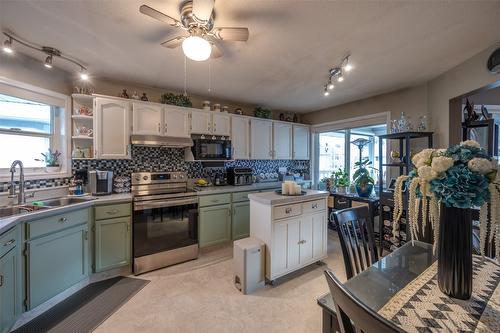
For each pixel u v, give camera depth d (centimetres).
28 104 248
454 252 95
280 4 158
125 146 292
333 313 90
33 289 182
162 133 316
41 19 174
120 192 292
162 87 334
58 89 266
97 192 269
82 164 289
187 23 161
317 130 483
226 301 209
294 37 199
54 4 157
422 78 296
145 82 313
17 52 223
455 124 269
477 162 88
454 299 96
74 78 282
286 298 214
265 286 234
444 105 277
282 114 473
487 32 191
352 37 199
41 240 188
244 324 180
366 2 156
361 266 152
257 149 419
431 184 97
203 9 141
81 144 286
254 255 226
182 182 343
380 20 176
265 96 379
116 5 159
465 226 94
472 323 82
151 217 272
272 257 232
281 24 181
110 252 248
